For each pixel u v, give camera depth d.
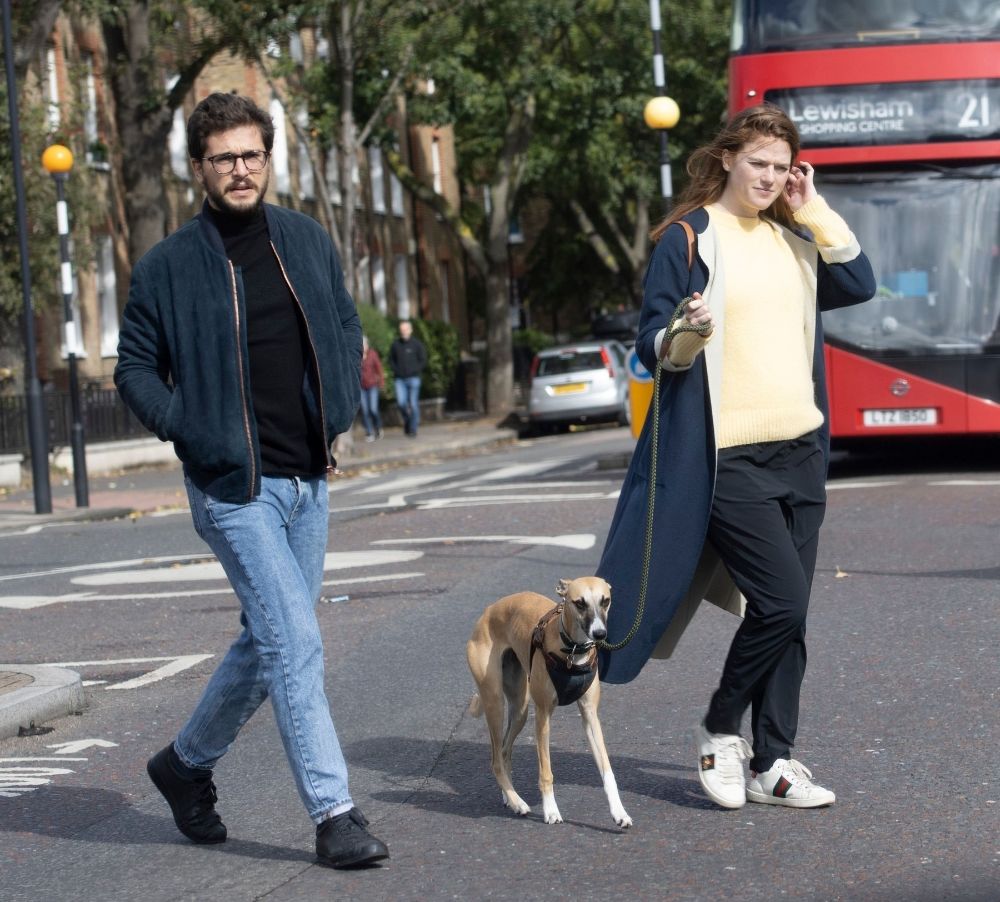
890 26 18.88
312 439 6.23
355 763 7.82
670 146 53.31
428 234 61.34
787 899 5.46
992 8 18.81
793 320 6.61
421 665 10.21
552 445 36.69
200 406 6.05
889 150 18.89
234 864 6.27
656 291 6.48
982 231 19.09
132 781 7.86
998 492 17.50
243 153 6.08
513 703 6.92
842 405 19.52
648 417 6.45
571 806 6.80
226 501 6.08
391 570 14.59
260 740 8.54
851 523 15.71
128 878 6.18
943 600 11.37
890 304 19.34
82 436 23.88
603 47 50.19
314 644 6.10
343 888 5.86
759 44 19.11
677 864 5.92
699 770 6.79
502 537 16.48
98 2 31.78
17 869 6.41
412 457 35.09
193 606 13.47
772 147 6.48
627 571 6.42
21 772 8.16
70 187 30.62
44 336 35.22
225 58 44.91
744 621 6.47
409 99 46.75
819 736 7.82
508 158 50.28
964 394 19.20
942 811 6.44
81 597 14.41
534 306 71.25
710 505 6.32
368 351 40.09
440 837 6.46
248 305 6.12
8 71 22.97
